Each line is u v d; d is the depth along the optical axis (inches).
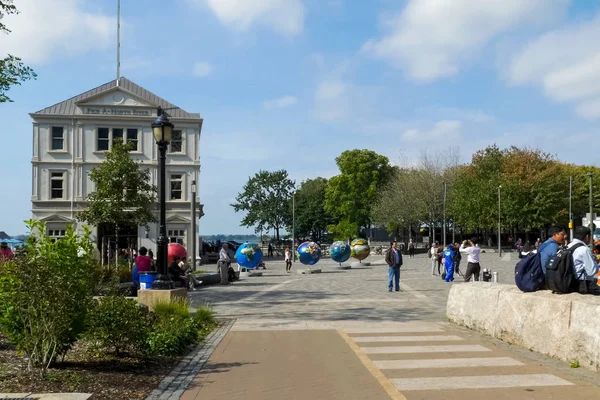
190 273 964.6
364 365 334.0
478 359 347.6
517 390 272.2
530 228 2704.2
